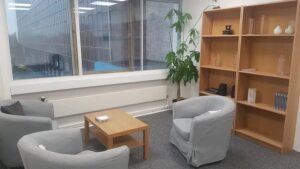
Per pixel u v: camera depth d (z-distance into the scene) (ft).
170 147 10.38
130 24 14.29
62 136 6.84
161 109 15.56
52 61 12.12
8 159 8.13
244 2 11.66
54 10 11.74
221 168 8.74
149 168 8.74
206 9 13.41
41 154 5.18
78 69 12.75
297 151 10.16
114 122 9.43
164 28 15.78
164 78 15.29
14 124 7.73
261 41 11.14
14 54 11.15
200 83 13.79
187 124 9.53
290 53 10.03
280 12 10.26
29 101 9.49
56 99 11.74
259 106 10.68
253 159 9.44
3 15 10.12
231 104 9.17
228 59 12.83
